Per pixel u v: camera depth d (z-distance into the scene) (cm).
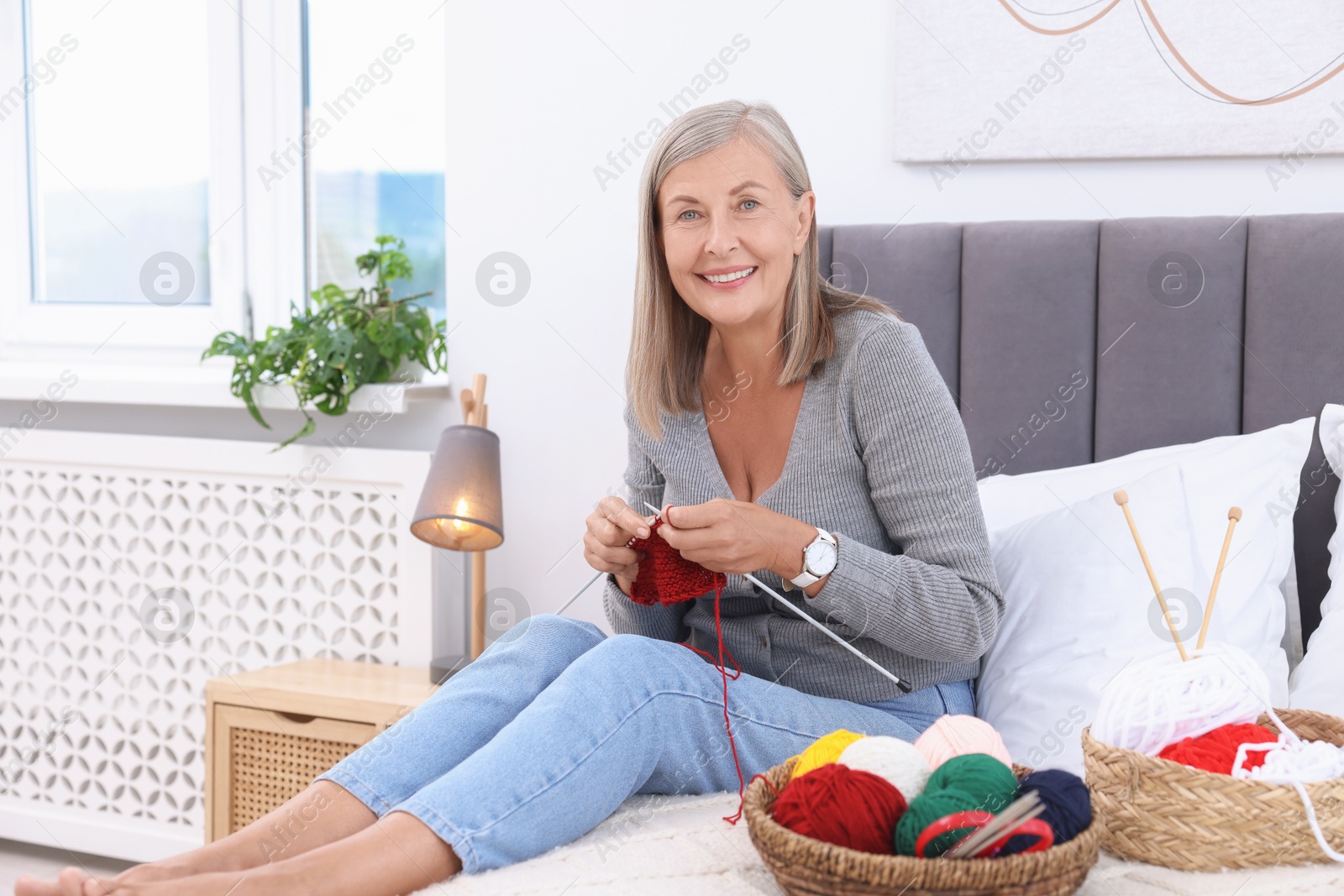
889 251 185
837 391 129
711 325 142
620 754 107
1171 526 141
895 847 85
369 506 218
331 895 92
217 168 249
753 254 128
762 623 131
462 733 111
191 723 230
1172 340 168
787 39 196
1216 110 172
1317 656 137
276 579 226
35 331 265
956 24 184
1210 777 92
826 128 195
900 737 121
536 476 217
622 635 115
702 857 99
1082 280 174
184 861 97
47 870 228
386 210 243
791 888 84
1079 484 161
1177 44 174
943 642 118
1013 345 177
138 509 233
